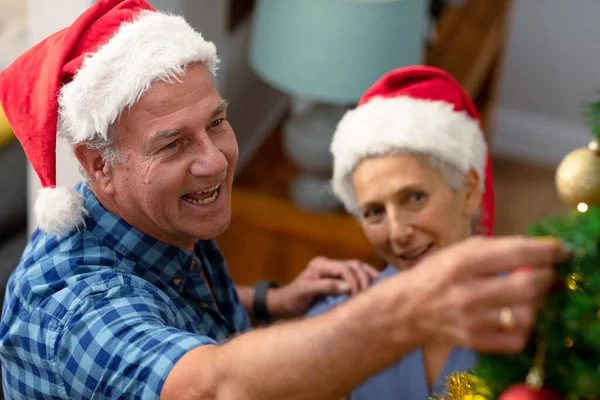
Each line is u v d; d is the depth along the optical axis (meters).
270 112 2.82
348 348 0.66
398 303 0.63
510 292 0.56
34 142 1.07
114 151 1.04
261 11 2.09
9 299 1.09
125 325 0.94
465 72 2.56
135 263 1.11
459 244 0.61
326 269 1.42
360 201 1.31
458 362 1.22
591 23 3.31
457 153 1.28
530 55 3.46
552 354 0.57
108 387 0.91
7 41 2.29
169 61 1.01
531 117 3.57
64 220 1.07
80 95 1.01
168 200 1.06
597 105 0.76
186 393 0.81
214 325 1.23
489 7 2.93
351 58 1.98
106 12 1.09
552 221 0.61
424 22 2.16
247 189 2.26
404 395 1.25
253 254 2.25
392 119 1.28
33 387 1.04
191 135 1.05
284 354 0.70
